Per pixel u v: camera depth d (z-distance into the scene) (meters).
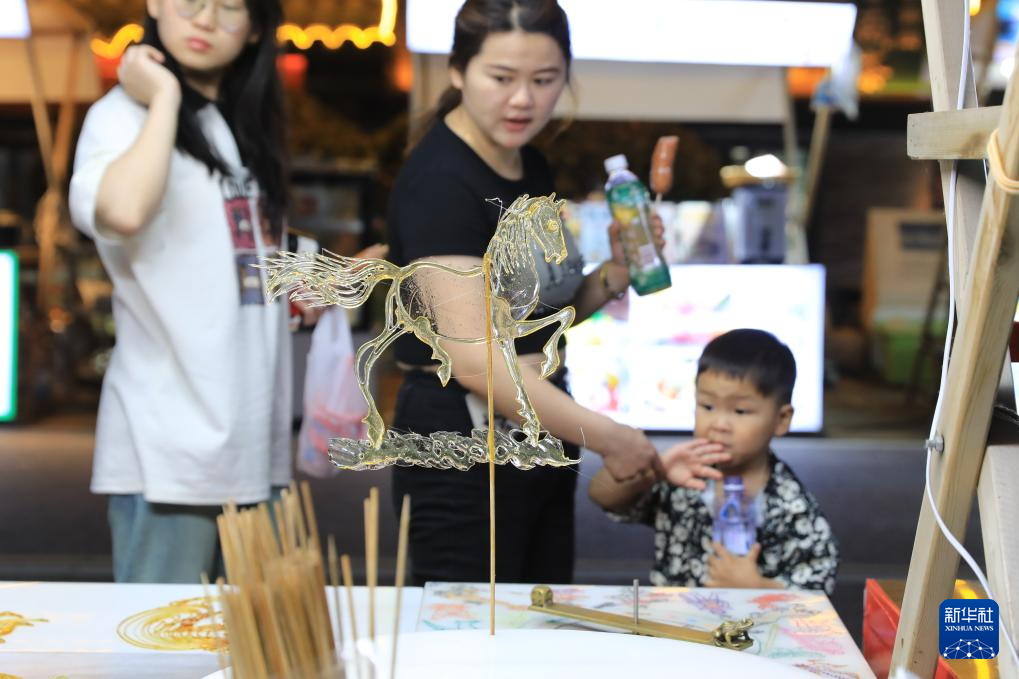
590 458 4.05
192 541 1.56
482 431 1.05
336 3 4.96
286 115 1.68
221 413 1.51
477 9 1.44
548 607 1.16
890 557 3.27
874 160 7.52
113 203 1.43
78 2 5.18
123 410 1.54
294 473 4.07
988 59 4.81
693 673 0.86
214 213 1.54
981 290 0.84
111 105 1.57
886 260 6.46
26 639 1.08
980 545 3.04
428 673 0.84
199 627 1.12
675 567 1.67
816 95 5.25
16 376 5.21
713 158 5.20
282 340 1.67
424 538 1.51
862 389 6.21
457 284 1.09
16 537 3.39
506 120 1.46
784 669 0.87
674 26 4.40
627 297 1.96
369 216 5.25
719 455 1.58
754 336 1.63
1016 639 0.86
